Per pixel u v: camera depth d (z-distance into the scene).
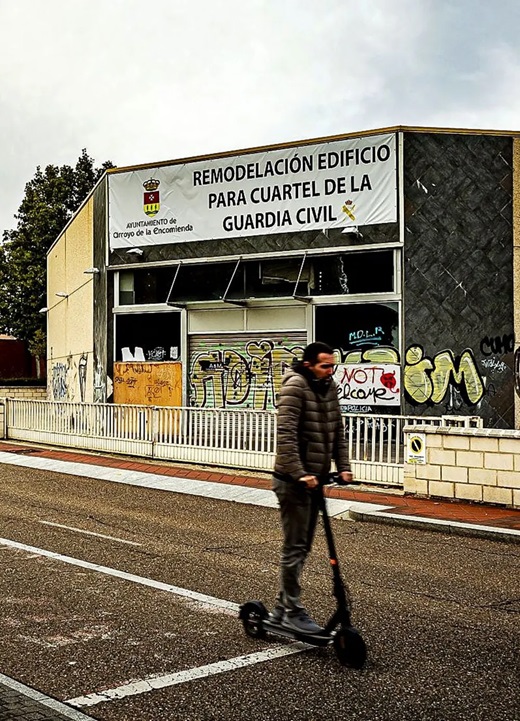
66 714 4.72
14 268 42.41
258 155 21.34
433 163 19.50
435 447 12.42
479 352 19.23
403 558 8.98
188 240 22.38
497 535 10.00
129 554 8.97
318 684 5.21
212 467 16.06
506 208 19.25
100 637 6.15
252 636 6.16
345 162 20.25
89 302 25.45
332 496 12.77
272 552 9.16
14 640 6.05
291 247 20.91
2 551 9.01
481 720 4.68
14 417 21.66
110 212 23.58
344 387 20.12
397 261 19.66
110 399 23.56
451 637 6.21
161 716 4.72
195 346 22.33
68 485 14.18
